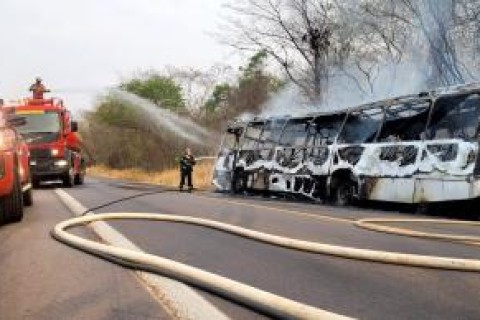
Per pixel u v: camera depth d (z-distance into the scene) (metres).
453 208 13.66
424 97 14.09
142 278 6.17
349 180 15.98
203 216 12.01
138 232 9.30
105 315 4.98
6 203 10.29
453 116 14.17
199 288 5.75
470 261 6.77
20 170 10.95
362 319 4.95
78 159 26.36
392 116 15.63
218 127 43.44
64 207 13.67
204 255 7.51
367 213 13.52
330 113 17.17
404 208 14.70
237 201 16.33
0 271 6.68
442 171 13.21
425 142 13.72
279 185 18.80
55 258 7.24
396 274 6.53
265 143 20.05
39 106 24.45
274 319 4.82
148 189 22.80
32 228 9.87
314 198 17.28
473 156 12.67
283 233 9.57
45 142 24.08
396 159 14.41
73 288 5.84
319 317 4.61
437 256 7.56
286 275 6.47
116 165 51.50
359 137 16.69
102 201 15.48
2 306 5.31
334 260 7.26
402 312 5.15
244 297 5.20
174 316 4.93
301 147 18.00
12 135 10.56
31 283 6.09
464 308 5.28
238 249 7.95
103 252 7.17
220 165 22.28
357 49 25.42
